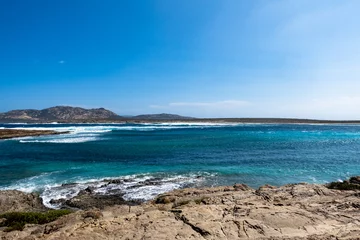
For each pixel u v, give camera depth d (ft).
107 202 49.24
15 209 44.62
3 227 30.45
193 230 22.39
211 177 69.87
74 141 159.43
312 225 23.61
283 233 21.91
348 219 25.31
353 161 94.12
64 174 73.26
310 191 40.42
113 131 262.47
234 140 167.12
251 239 20.76
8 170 78.38
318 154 108.99
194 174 73.10
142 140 166.71
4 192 50.65
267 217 25.08
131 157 101.65
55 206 47.62
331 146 135.64
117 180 64.54
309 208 29.01
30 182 64.34
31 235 24.40
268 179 69.10
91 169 79.87
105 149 123.44
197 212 26.35
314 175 73.97
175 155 106.32
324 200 35.17
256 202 33.55
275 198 36.68
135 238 20.93
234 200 37.06
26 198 49.19
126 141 159.74
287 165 86.84
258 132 250.16
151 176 70.38
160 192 55.77
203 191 48.19
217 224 23.27
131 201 50.01
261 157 101.55
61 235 21.93
